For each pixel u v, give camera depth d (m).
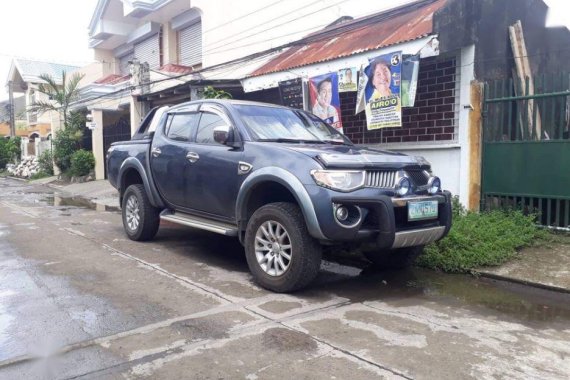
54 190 17.27
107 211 10.93
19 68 31.62
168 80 14.66
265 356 3.41
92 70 24.16
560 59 9.78
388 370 3.23
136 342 3.63
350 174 4.46
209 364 3.29
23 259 6.11
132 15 18.31
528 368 3.29
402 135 8.62
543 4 9.01
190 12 17.50
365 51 7.91
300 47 11.72
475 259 5.72
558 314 4.39
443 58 7.89
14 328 3.88
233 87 12.05
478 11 7.47
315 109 8.80
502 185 7.21
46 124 32.41
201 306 4.41
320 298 4.72
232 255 6.39
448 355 3.47
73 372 3.18
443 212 5.13
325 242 4.56
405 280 5.45
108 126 20.38
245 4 14.70
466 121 7.48
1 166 30.22
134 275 5.39
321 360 3.36
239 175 5.18
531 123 7.04
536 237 6.55
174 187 6.19
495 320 4.21
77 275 5.38
